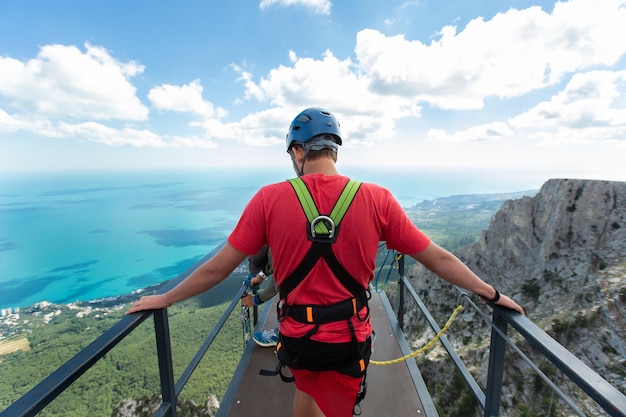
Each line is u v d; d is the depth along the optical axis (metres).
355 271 1.36
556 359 1.23
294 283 1.38
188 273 2.01
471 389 2.17
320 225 1.32
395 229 1.41
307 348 1.40
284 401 2.86
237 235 1.40
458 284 1.50
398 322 4.01
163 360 1.78
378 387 3.03
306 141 1.51
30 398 0.97
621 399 0.98
